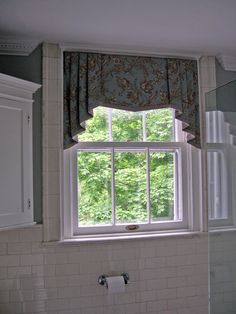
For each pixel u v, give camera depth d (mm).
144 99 2473
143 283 2457
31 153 2168
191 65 2594
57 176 2355
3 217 1948
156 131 2635
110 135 2555
